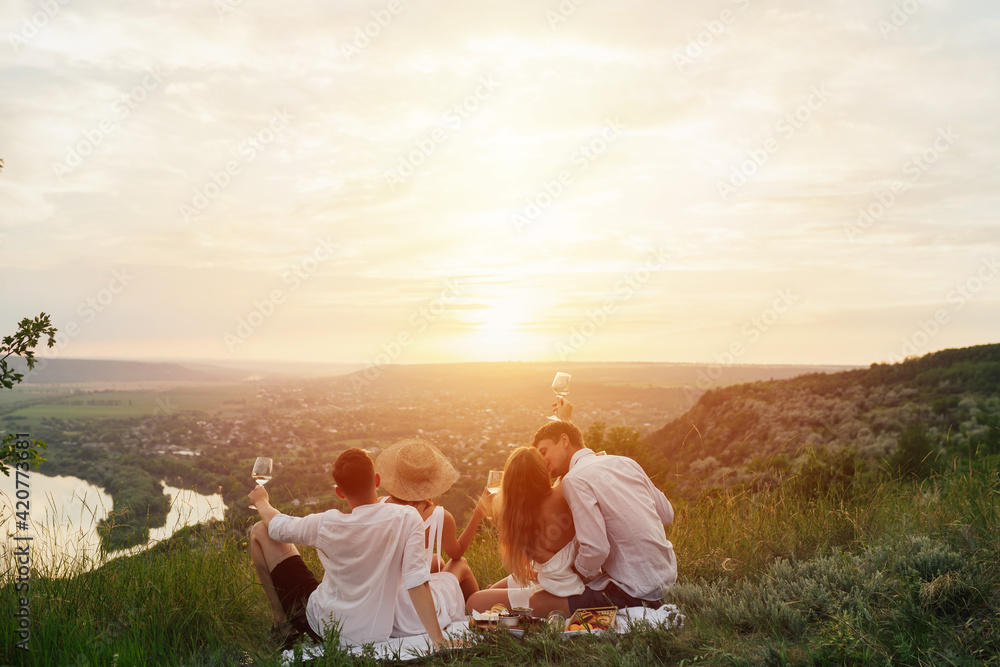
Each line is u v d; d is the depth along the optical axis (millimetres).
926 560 3205
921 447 6531
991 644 2492
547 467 3523
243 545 4121
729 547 4422
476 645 3016
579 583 3389
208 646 3273
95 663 2869
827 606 3033
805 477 5598
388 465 3682
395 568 3213
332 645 2904
